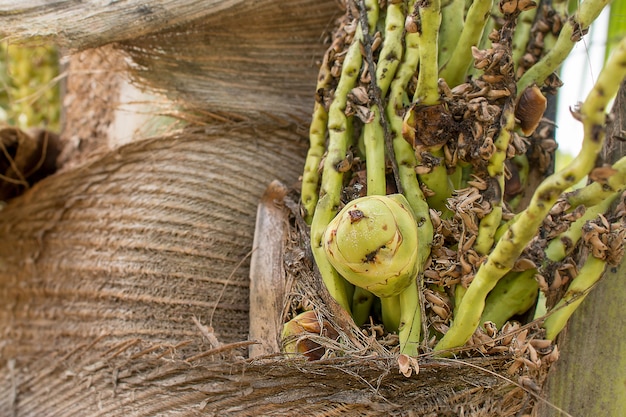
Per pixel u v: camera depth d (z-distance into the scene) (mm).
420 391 816
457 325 799
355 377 817
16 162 1060
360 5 885
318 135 898
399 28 865
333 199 855
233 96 986
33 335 979
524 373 814
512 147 834
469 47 840
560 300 824
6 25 899
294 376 833
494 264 774
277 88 996
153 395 882
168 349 882
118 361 911
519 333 807
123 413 888
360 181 868
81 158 1066
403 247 781
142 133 1019
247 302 943
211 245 952
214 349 850
